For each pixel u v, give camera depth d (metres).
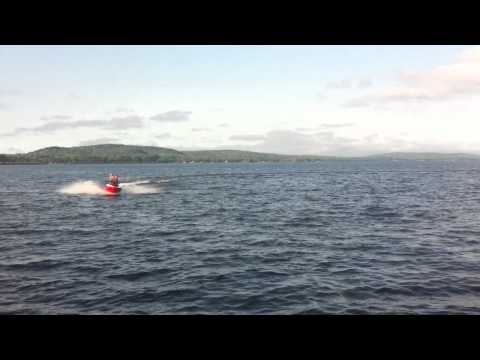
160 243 20.25
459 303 11.41
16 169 167.00
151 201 40.62
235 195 47.03
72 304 11.59
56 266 15.88
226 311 10.88
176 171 127.69
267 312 10.77
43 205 37.88
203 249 18.69
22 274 14.78
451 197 42.50
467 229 23.55
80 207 35.97
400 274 14.33
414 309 10.91
